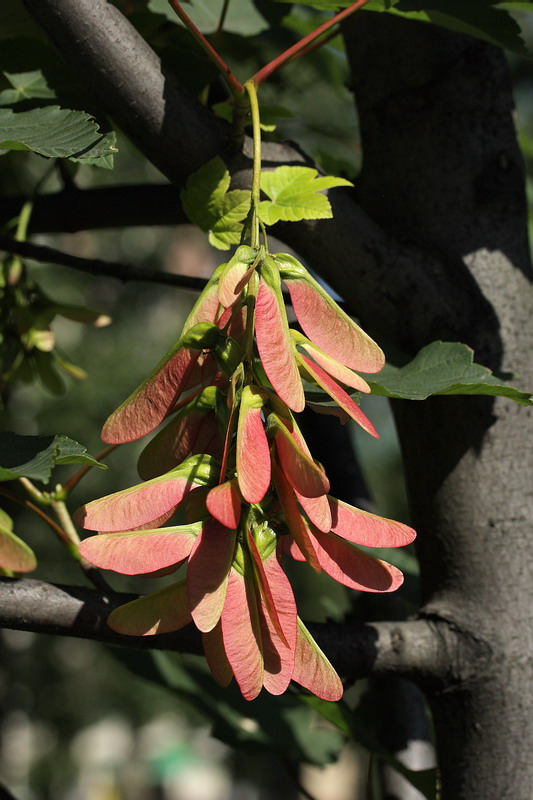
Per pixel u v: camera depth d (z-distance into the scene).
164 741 7.55
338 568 0.60
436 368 0.69
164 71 0.69
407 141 0.77
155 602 0.60
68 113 0.69
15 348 0.93
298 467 0.58
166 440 0.61
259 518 0.59
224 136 0.69
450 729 0.73
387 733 0.92
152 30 0.79
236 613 0.58
